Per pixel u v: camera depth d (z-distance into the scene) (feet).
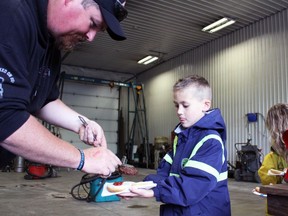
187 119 4.56
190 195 3.77
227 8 22.27
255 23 23.94
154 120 36.45
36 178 23.03
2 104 2.50
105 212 11.97
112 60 35.91
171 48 31.12
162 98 35.42
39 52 3.07
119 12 3.26
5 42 2.54
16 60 2.61
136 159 36.60
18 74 2.62
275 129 5.14
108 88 40.06
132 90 39.91
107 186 4.04
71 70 38.29
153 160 33.99
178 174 4.35
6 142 2.63
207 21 24.71
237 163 22.47
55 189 17.84
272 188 2.48
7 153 3.16
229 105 25.63
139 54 33.53
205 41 28.78
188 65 31.45
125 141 39.52
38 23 2.92
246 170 21.43
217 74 27.35
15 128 2.58
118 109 40.40
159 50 31.83
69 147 3.04
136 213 11.84
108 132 39.47
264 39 23.11
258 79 23.24
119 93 40.63
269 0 20.89
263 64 22.97
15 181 21.81
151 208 12.69
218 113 4.50
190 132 4.48
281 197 2.43
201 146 4.14
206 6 22.12
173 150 4.86
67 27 3.08
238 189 17.76
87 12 3.05
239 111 24.61
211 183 3.84
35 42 2.93
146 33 27.40
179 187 3.84
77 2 2.98
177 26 25.79
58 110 4.38
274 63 22.12
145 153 35.37
